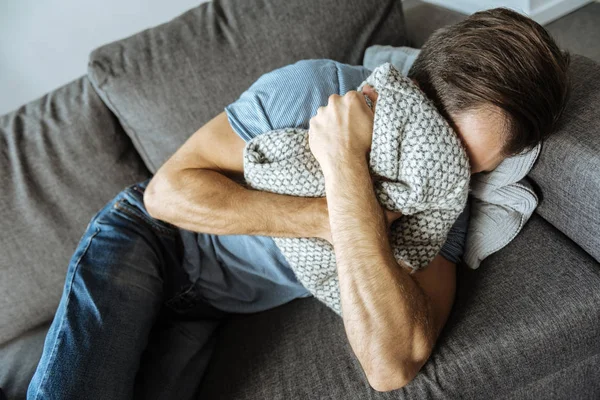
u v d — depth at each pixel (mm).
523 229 898
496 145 731
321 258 845
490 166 793
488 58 691
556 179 813
